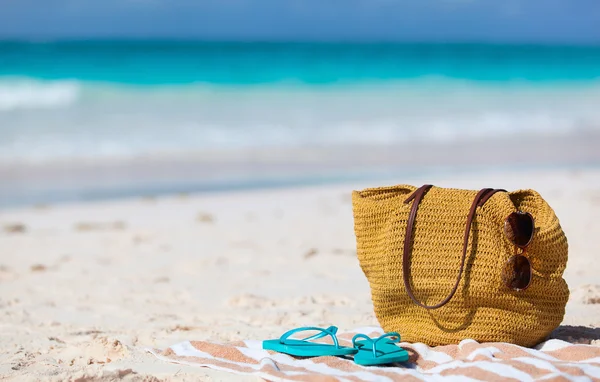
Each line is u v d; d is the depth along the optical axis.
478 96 12.84
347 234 4.15
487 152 7.73
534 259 2.24
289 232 4.25
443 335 2.29
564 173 6.45
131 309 2.91
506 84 15.61
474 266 2.24
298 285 3.12
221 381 2.17
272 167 6.89
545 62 24.67
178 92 12.22
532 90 14.20
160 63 17.91
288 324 2.66
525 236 2.21
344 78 15.95
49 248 4.00
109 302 3.00
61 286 3.24
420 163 7.09
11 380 2.21
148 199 5.55
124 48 25.11
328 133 8.80
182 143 7.99
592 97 12.90
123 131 8.52
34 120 8.96
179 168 6.80
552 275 2.24
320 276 3.24
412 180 6.19
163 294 3.08
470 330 2.26
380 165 6.99
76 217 4.94
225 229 4.41
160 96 11.62
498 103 11.80
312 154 7.54
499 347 2.21
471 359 2.17
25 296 3.11
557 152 7.77
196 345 2.38
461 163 7.09
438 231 2.27
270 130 8.89
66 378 2.19
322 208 5.07
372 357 2.19
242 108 10.61
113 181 6.23
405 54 28.80
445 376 2.11
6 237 4.31
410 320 2.33
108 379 2.19
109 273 3.42
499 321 2.25
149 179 6.34
